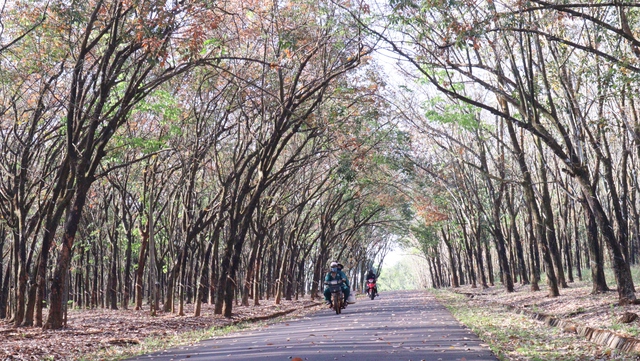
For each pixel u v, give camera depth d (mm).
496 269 84125
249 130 28969
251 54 27188
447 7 16141
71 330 21609
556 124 20406
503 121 35906
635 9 21734
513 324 18969
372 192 51094
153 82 20953
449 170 42625
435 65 17734
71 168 21422
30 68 22219
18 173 27750
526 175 30359
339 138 32031
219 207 32781
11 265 31406
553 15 17469
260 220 42500
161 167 36000
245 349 13766
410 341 14086
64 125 24266
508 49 20609
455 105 29000
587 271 52094
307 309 38656
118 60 21656
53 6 20000
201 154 29797
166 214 40812
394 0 15953
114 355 14773
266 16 24766
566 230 42594
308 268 83375
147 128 30875
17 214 25781
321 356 11805
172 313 33812
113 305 41312
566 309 21609
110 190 41281
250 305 45281
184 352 14172
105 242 47188
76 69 20500
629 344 11438
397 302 40312
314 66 28656
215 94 29266
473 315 23438
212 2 18094
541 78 23750
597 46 21375
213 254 34688
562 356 11164
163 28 18766
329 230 57031
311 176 41688
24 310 24516
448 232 69438
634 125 23391
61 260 21828
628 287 19562
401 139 34312
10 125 27766
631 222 43969
